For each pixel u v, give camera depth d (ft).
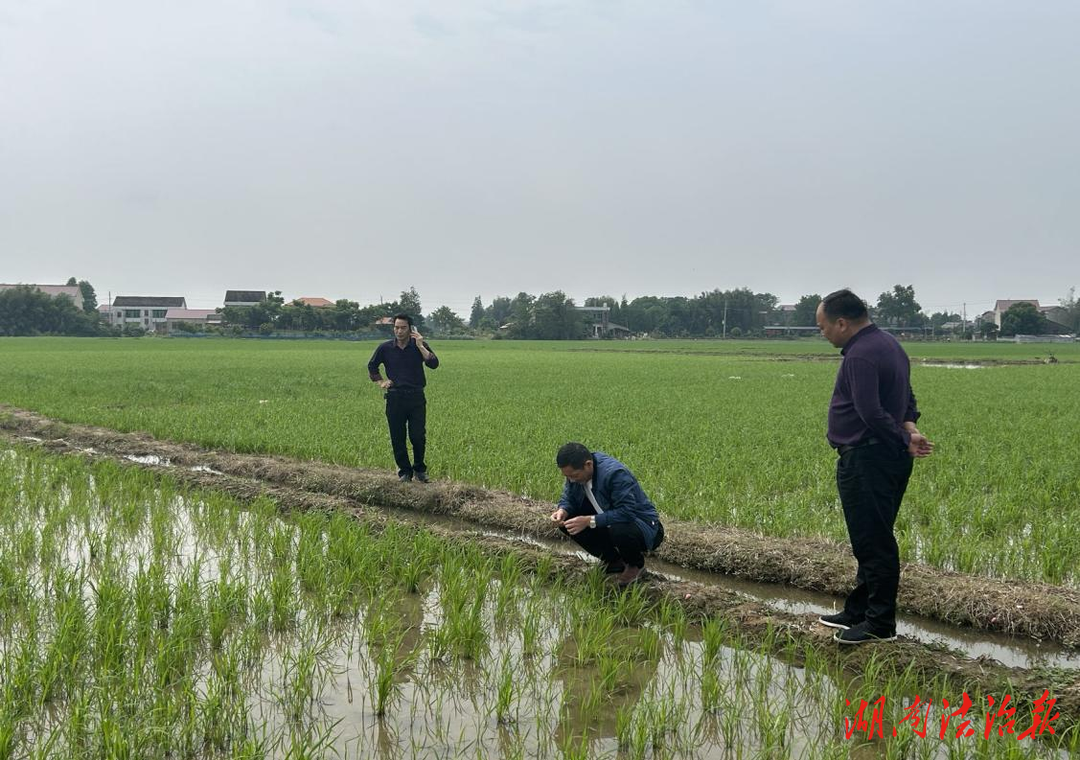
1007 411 61.67
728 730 13.93
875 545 17.03
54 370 107.04
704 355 207.00
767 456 38.60
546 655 17.51
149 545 25.12
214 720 13.84
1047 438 44.70
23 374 97.66
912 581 20.92
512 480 32.48
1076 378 109.19
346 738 13.88
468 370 120.88
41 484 32.55
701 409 61.16
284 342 276.62
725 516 27.55
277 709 14.80
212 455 39.88
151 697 14.55
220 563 22.68
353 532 24.63
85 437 46.11
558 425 49.80
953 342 344.69
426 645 17.87
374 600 20.27
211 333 333.42
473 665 16.89
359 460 36.94
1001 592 19.88
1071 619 18.74
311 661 15.79
